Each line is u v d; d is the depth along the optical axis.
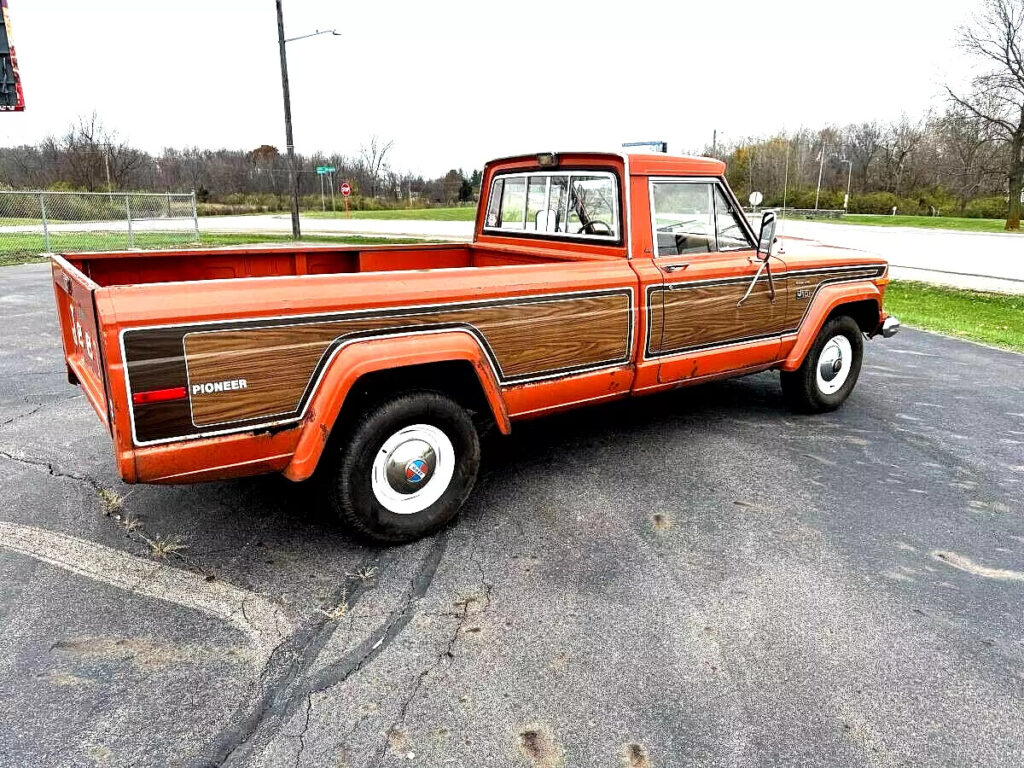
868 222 45.09
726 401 6.14
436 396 3.48
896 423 5.62
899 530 3.87
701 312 4.53
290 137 20.97
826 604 3.16
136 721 2.42
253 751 2.30
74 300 3.37
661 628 2.97
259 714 2.46
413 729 2.41
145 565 3.38
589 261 4.09
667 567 3.44
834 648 2.87
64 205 30.61
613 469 4.61
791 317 5.16
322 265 5.13
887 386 6.75
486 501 4.12
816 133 76.69
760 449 4.99
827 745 2.37
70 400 5.83
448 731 2.40
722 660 2.78
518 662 2.75
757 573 3.41
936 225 42.88
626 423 5.51
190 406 2.82
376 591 3.21
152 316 2.67
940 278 16.39
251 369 2.93
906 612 3.12
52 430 5.11
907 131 66.88
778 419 5.66
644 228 4.26
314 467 3.11
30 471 4.39
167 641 2.83
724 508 4.08
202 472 2.93
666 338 4.38
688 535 3.76
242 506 4.00
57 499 4.02
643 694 2.59
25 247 19.19
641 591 3.24
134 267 4.33
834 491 4.34
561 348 3.91
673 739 2.38
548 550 3.58
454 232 26.38
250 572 3.34
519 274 3.69
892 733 2.43
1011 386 6.80
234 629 2.92
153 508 3.95
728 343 4.79
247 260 4.79
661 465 4.68
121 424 2.70
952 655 2.84
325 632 2.91
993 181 40.25
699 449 4.97
